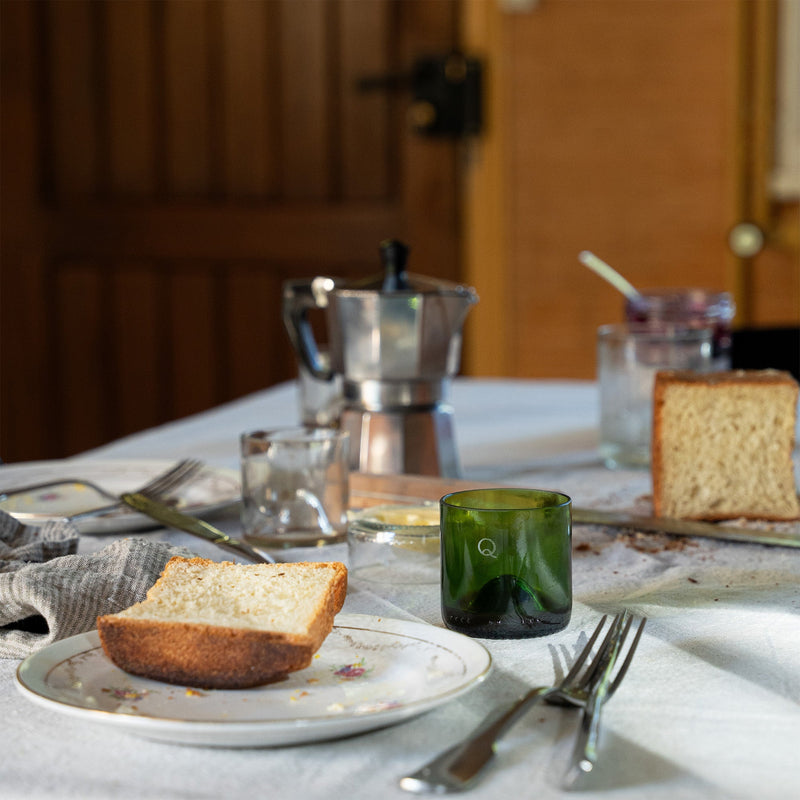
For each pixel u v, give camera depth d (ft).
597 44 9.33
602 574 2.54
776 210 9.09
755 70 8.97
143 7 9.28
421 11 9.16
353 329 3.57
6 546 2.50
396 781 1.51
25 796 1.49
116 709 1.64
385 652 1.86
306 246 9.32
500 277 9.73
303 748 1.61
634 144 9.37
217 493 3.27
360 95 9.18
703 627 2.15
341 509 2.85
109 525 2.87
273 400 5.54
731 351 5.31
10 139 9.51
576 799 1.45
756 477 3.09
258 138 9.27
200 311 9.50
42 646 1.98
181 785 1.50
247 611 1.81
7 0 9.37
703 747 1.60
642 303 4.39
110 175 9.48
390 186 9.29
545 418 4.99
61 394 9.75
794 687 1.83
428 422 3.63
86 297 9.62
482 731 1.55
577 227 9.58
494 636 2.06
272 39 9.16
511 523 2.05
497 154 9.55
